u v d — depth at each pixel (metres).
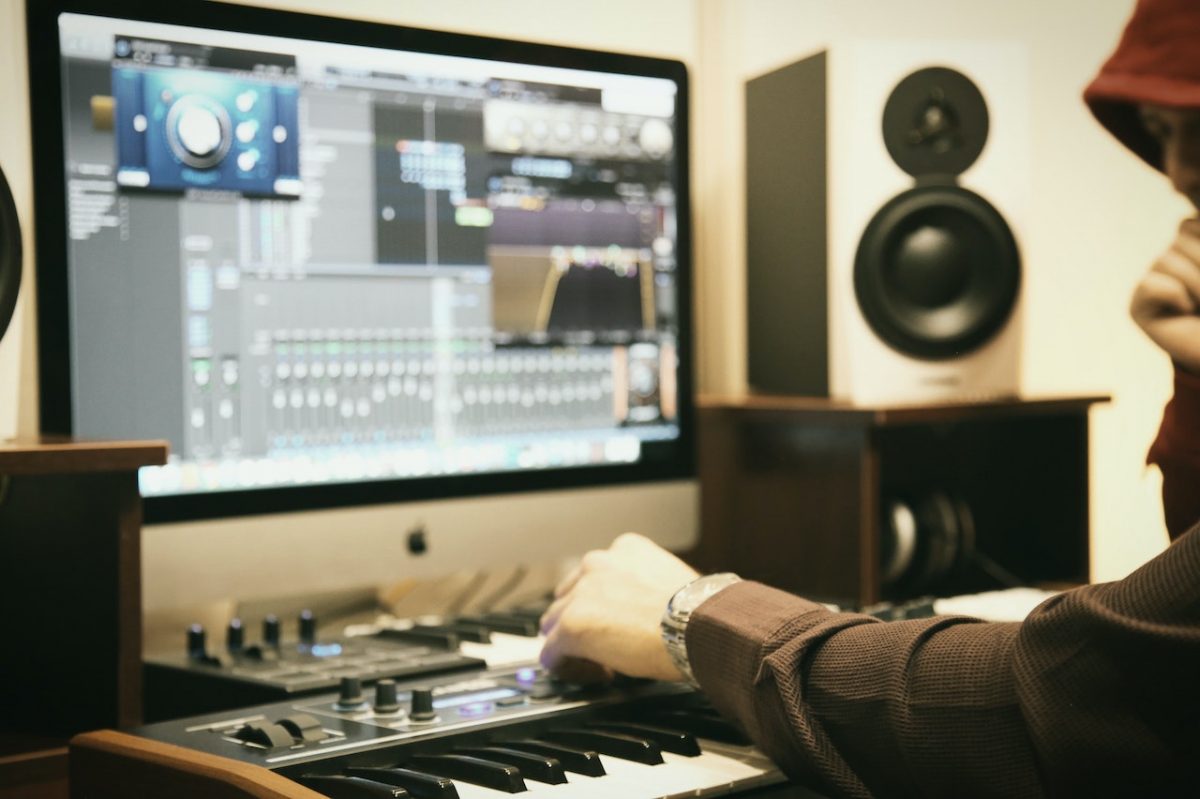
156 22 0.98
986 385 1.31
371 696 0.81
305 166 1.06
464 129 1.15
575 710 0.77
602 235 1.24
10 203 0.85
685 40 1.56
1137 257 1.80
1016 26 1.75
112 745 0.70
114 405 0.97
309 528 1.05
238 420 1.03
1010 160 1.31
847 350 1.27
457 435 1.15
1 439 0.85
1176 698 0.54
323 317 1.07
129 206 0.98
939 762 0.62
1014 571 1.45
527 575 1.39
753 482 1.37
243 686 0.87
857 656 0.67
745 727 0.70
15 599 0.87
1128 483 1.80
